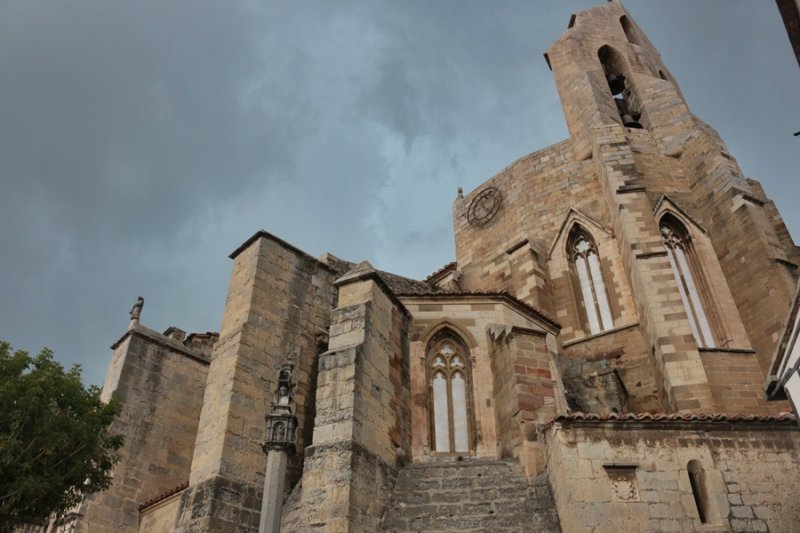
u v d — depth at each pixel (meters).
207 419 20.48
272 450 14.34
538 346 20.75
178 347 29.62
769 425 15.84
